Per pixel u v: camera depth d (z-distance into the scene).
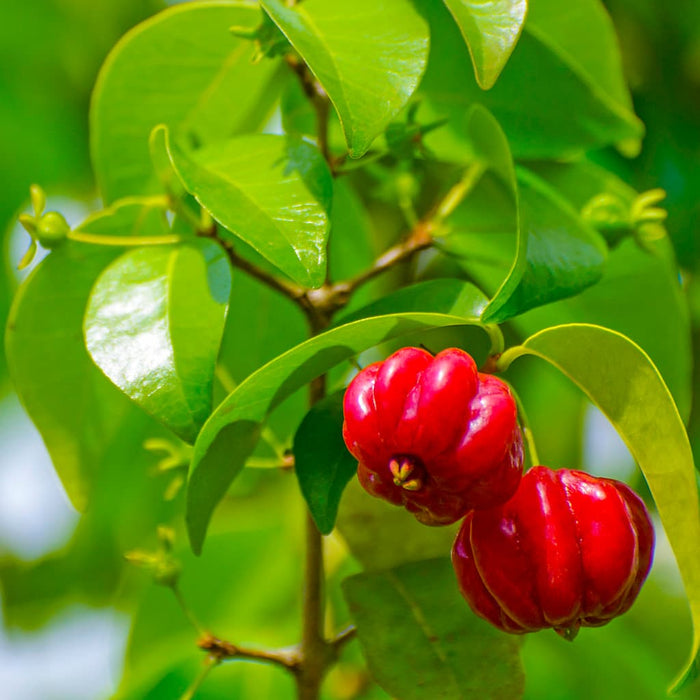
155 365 0.48
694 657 0.47
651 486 0.47
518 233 0.47
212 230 0.51
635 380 0.47
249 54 0.53
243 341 0.55
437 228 0.53
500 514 0.47
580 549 0.47
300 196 0.48
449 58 0.52
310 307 0.51
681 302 0.55
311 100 0.51
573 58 0.54
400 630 0.50
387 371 0.46
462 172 0.54
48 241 0.51
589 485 0.47
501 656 0.50
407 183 0.54
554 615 0.47
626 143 0.54
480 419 0.46
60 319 0.53
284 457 0.51
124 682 0.57
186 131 0.54
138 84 0.53
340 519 0.52
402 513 0.52
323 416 0.49
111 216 0.52
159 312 0.49
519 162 0.54
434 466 0.46
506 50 0.48
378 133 0.48
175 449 0.53
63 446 0.54
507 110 0.52
